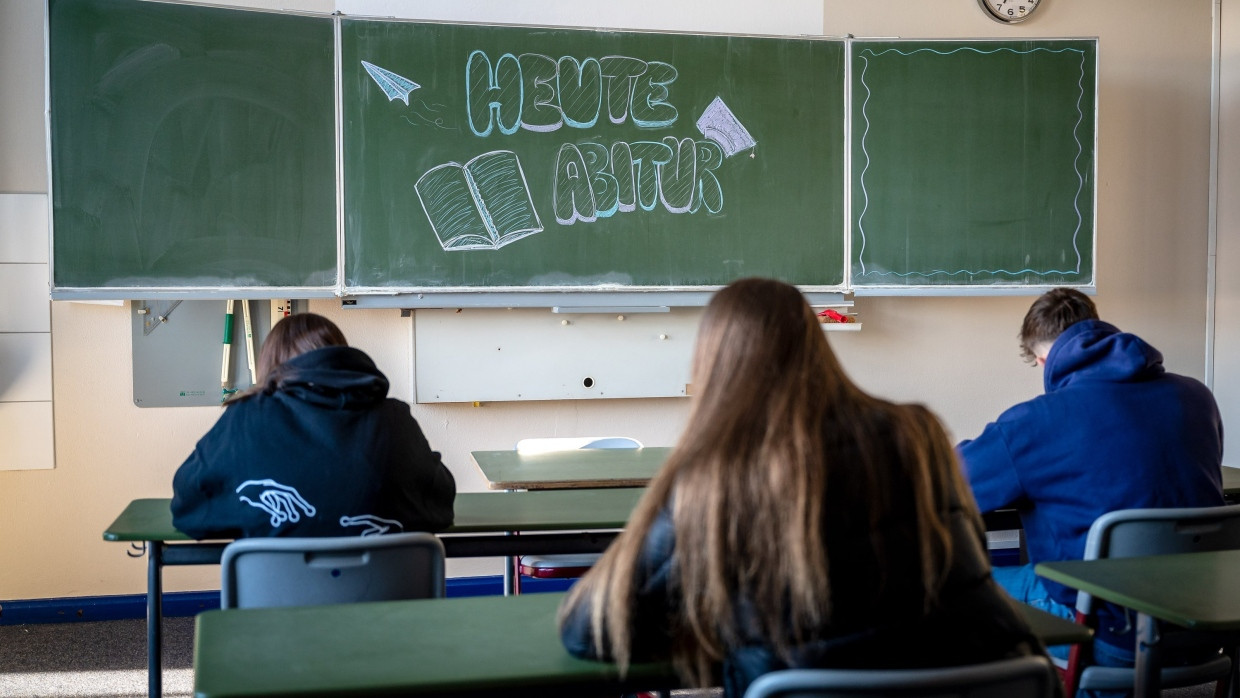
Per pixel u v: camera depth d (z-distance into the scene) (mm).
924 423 1209
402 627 1432
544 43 3768
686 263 3920
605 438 3510
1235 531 2016
